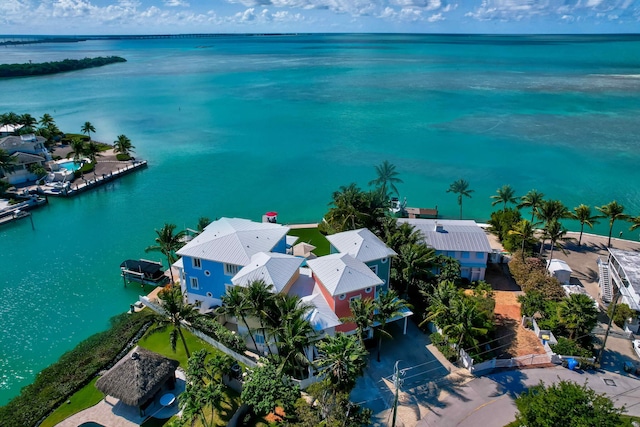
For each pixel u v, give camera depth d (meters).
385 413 40.38
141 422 39.47
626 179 109.94
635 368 45.34
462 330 45.09
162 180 113.56
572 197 100.62
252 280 47.97
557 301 55.97
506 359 46.81
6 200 97.06
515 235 69.44
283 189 106.56
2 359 50.56
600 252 73.25
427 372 45.75
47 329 56.00
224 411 40.25
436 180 110.94
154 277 65.88
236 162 126.25
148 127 166.38
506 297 59.66
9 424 39.53
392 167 89.31
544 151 130.50
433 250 57.62
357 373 37.75
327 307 47.69
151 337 52.34
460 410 40.59
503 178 111.62
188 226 87.81
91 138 149.38
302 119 173.88
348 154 131.25
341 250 55.25
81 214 93.75
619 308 52.25
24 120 144.12
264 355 48.09
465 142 140.12
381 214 68.81
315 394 39.75
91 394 43.44
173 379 42.97
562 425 31.97
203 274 55.25
